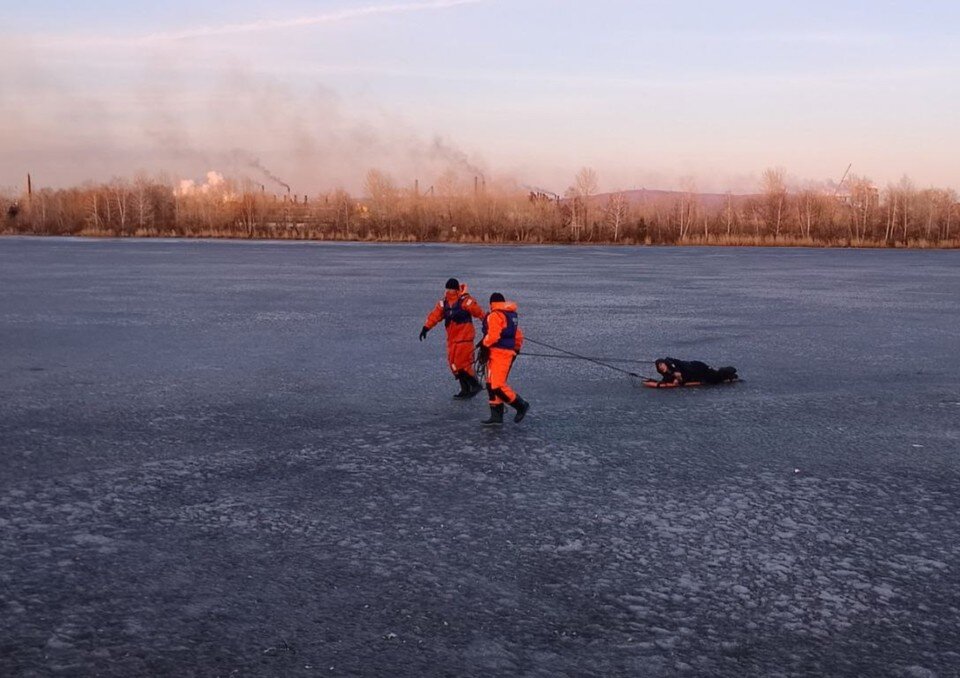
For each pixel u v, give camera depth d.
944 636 5.50
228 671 4.89
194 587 6.05
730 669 5.03
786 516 7.82
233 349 18.41
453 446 10.24
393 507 7.91
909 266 59.50
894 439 10.97
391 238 107.56
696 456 9.95
